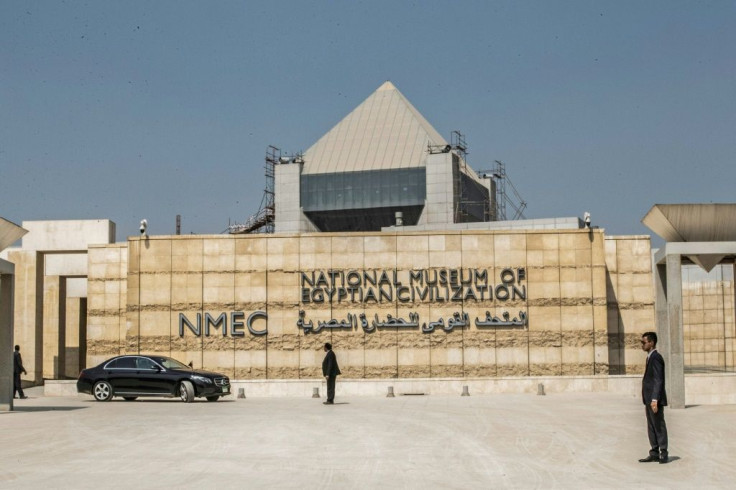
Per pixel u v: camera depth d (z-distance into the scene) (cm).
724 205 3094
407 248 4694
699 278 6116
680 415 2750
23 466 1714
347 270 4691
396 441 2106
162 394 3672
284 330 4681
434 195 11138
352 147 12012
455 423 2548
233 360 4681
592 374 4622
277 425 2498
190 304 4728
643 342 1791
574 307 4659
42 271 6062
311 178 11838
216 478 1572
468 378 4197
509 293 4672
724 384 3325
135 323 4731
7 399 3148
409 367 4644
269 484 1509
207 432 2312
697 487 1484
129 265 4762
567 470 1661
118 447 2002
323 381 4212
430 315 4666
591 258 4675
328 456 1850
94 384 3744
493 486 1491
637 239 4912
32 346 5922
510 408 3153
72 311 7344
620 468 1684
